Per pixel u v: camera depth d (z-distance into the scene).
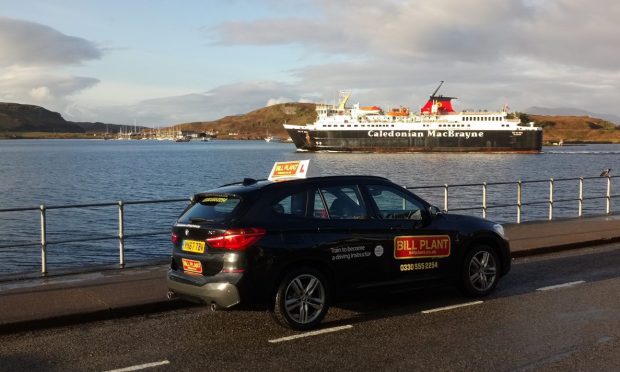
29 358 5.76
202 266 6.57
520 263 11.06
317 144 141.50
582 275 9.84
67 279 9.02
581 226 15.16
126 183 57.28
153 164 98.94
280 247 6.53
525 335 6.43
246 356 5.81
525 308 7.68
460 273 8.06
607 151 181.62
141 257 20.11
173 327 6.89
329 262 6.88
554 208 34.94
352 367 5.45
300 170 8.98
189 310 7.71
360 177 7.51
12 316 6.88
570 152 168.00
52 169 81.75
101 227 27.09
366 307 7.88
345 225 7.05
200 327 6.90
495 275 8.46
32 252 21.17
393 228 7.41
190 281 6.62
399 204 7.87
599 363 5.50
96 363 5.61
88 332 6.68
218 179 63.25
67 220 29.38
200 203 7.09
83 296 7.87
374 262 7.24
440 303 8.05
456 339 6.33
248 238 6.37
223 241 6.37
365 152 138.62
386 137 136.88
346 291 7.06
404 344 6.17
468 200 39.72
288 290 6.64
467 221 8.20
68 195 45.31
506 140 132.88
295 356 5.80
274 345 6.18
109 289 8.30
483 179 68.62
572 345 6.04
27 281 8.90
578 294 8.44
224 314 7.49
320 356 5.79
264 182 7.15
